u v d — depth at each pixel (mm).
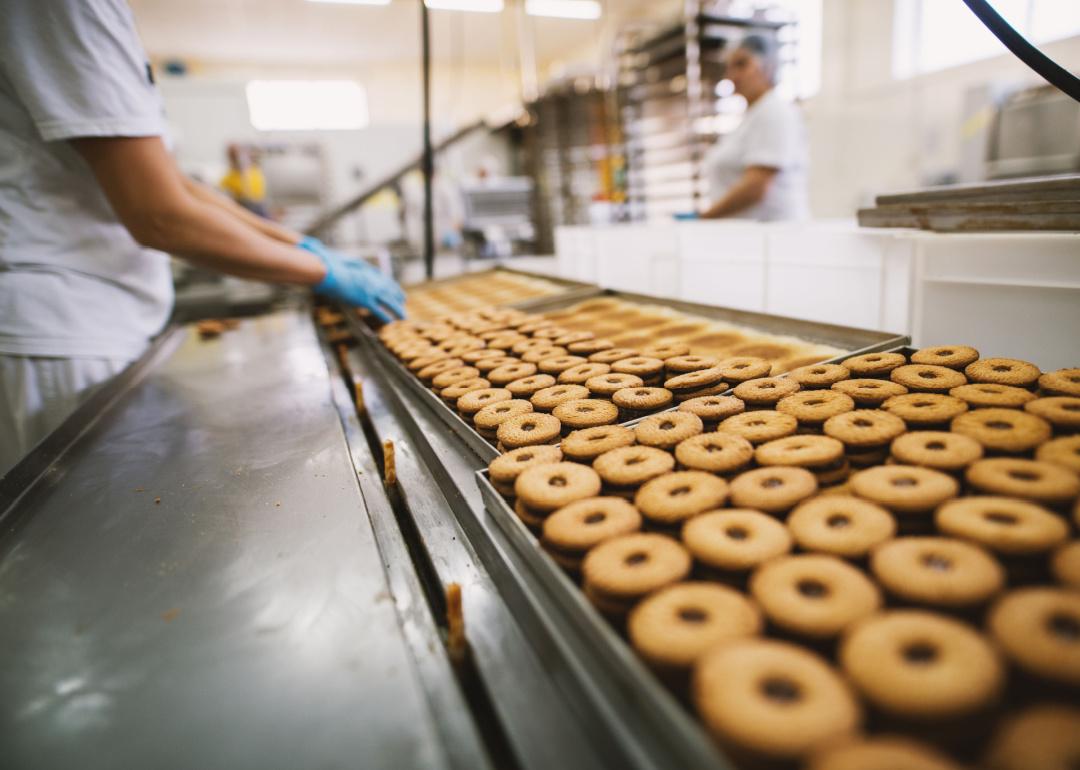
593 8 8938
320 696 652
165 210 1799
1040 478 771
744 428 1045
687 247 2707
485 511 954
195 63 10422
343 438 1396
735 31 4246
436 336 2078
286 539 970
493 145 9062
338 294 2385
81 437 1493
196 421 1612
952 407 1005
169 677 698
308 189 6914
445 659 714
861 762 439
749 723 490
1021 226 1454
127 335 2182
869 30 6457
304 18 8742
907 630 557
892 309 1877
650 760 524
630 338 1948
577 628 645
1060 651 511
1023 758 444
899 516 779
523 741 604
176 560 938
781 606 622
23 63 1538
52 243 1960
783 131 3129
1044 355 1487
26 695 689
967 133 4559
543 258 5934
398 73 11562
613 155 5535
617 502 853
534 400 1316
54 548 1006
